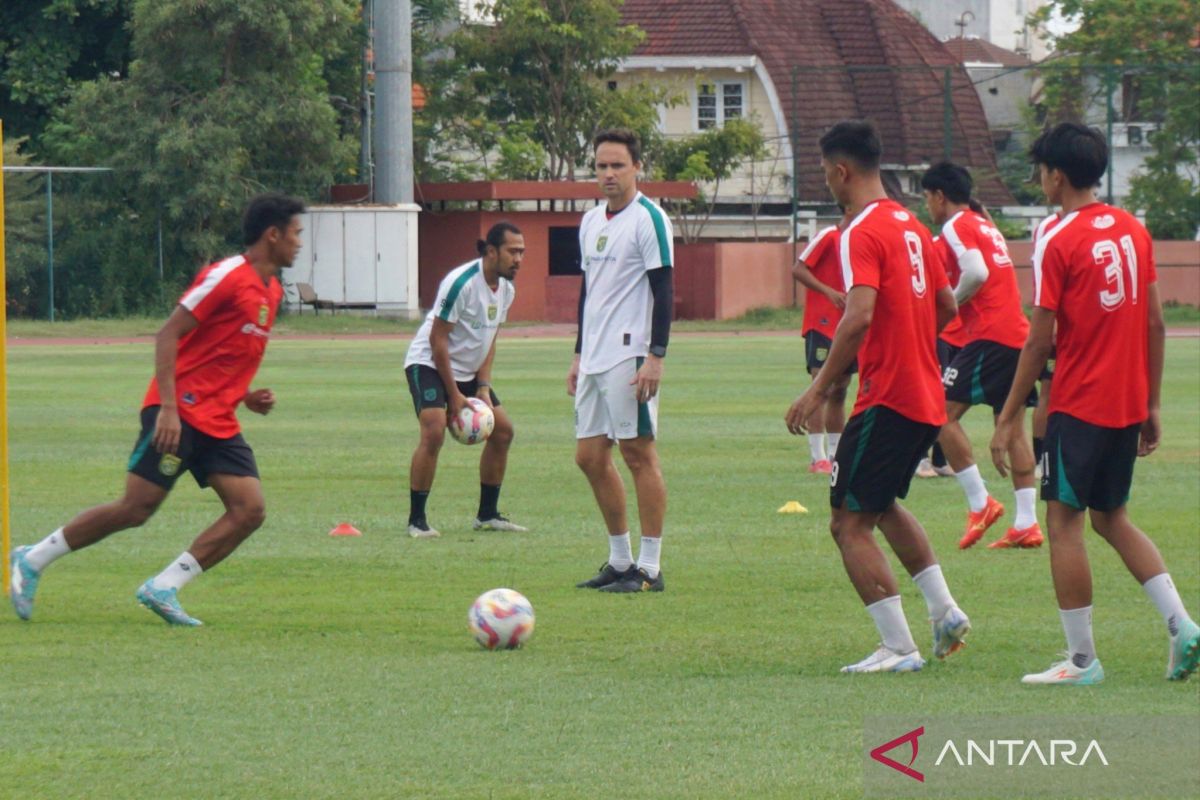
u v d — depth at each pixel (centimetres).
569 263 13525
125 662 1878
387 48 12231
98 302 11869
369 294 12319
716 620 2158
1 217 2244
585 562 2638
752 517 3128
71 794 1368
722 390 6262
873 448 1836
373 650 1955
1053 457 1803
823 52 15850
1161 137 13562
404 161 12344
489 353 2973
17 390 6253
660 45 15538
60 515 3094
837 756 1482
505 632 1948
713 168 14475
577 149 14225
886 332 1828
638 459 2397
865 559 1855
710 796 1362
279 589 2380
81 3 13175
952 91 15062
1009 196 14738
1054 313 1802
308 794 1368
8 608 2211
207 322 2081
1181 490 3538
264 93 11875
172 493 3441
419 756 1479
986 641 2031
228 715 1625
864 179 1867
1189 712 1644
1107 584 2412
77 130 12006
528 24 13812
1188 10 15250
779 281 13338
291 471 3844
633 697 1706
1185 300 13338
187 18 11662
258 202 2114
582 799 1354
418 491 2917
